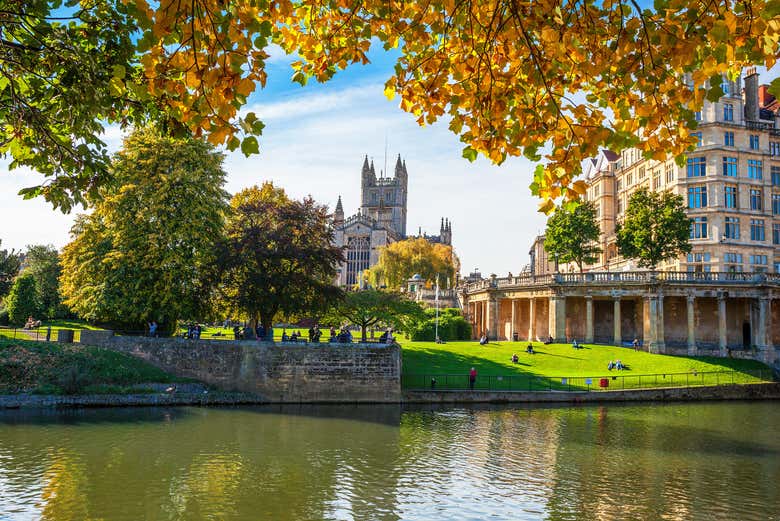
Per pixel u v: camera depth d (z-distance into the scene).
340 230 157.88
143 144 50.47
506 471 26.77
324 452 29.39
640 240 67.62
